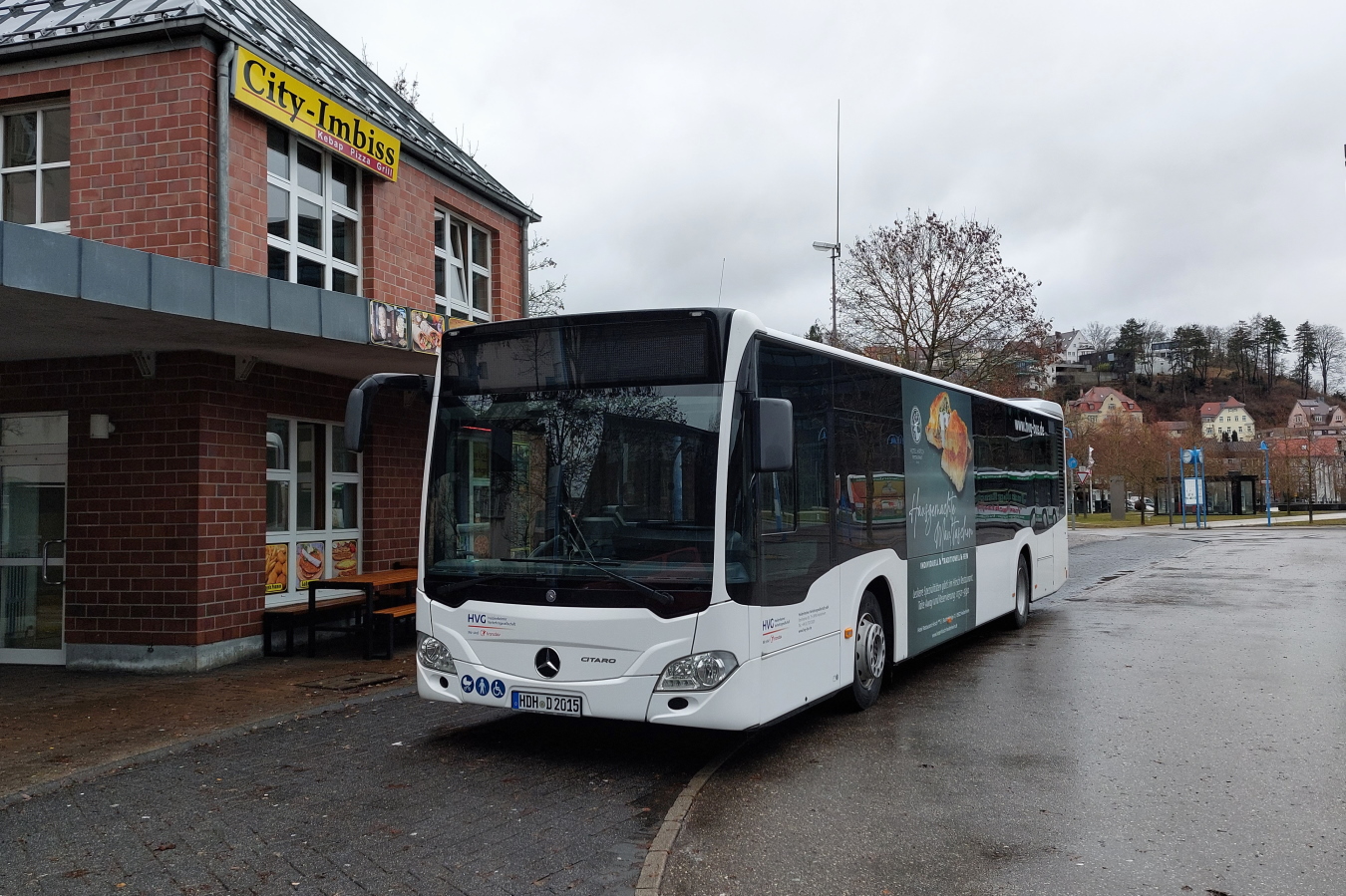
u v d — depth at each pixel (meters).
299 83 11.03
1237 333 145.25
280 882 4.46
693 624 5.91
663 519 6.07
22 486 10.22
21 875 4.58
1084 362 164.75
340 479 11.98
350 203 12.46
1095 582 19.70
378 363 10.71
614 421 6.26
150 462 9.77
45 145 10.48
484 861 4.70
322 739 7.13
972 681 9.11
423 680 6.66
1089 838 4.91
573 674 6.12
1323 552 27.83
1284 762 6.24
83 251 7.10
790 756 6.54
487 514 6.52
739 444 6.09
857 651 7.81
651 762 6.47
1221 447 83.44
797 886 4.35
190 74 9.89
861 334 29.77
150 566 9.73
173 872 4.59
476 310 15.42
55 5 11.00
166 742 6.97
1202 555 27.59
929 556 9.34
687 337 6.18
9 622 10.26
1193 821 5.15
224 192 9.94
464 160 15.95
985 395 11.32
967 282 28.44
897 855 4.71
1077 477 54.34
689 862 4.64
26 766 6.35
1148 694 8.40
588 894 4.30
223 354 9.95
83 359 9.98
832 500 7.30
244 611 10.23
